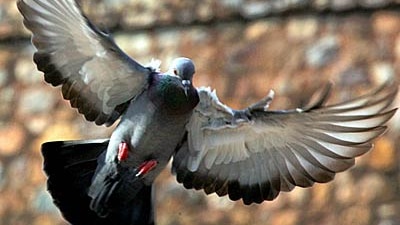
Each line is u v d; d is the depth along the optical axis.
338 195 13.86
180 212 14.16
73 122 15.03
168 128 9.05
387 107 8.53
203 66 14.85
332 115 8.70
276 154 9.19
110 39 8.78
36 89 15.40
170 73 9.12
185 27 15.20
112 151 9.05
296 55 14.70
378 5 14.73
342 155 8.88
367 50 14.52
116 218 9.18
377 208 13.68
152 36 15.20
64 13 8.63
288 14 14.97
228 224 14.01
